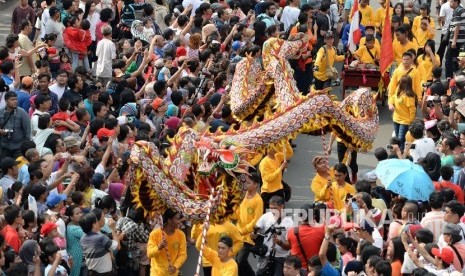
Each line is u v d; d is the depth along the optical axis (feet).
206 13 131.64
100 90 107.55
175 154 86.02
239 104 103.50
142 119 105.09
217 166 84.64
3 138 100.32
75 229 84.28
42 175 88.28
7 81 107.55
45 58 119.14
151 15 133.28
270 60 104.99
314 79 127.85
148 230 86.58
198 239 84.33
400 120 113.29
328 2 135.54
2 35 143.13
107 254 84.02
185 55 120.67
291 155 107.96
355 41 129.08
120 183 92.02
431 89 115.14
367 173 96.22
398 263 81.66
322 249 79.25
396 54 127.24
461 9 136.15
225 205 84.28
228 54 126.11
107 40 122.62
